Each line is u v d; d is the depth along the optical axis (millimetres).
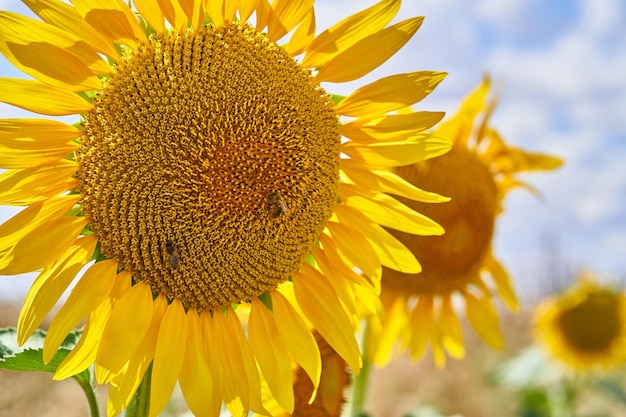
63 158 470
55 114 460
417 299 682
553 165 687
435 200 530
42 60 447
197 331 491
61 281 458
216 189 480
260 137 487
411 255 531
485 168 668
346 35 503
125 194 467
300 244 510
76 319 455
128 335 462
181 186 472
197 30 476
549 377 1163
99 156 464
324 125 507
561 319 1151
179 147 471
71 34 453
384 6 502
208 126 475
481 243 663
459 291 689
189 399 476
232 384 493
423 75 514
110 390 463
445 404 1636
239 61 483
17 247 457
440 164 644
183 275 483
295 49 502
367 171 532
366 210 537
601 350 1138
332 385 572
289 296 530
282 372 505
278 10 490
